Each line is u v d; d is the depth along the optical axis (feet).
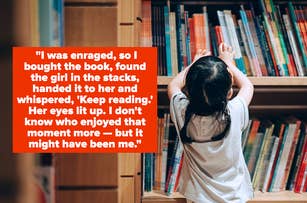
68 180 2.73
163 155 4.70
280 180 4.79
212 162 4.07
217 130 3.99
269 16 4.71
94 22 2.65
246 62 4.67
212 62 3.89
